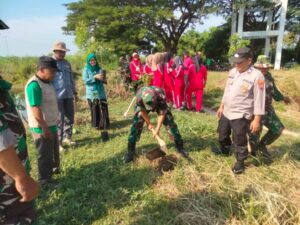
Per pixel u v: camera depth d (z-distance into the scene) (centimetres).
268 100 457
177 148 493
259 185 377
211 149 522
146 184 409
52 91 409
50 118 411
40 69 390
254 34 3033
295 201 345
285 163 462
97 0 3161
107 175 441
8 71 2142
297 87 1053
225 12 3231
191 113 884
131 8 2934
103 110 706
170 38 3462
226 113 441
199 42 3506
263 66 453
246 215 326
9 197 200
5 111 191
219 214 333
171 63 906
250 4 2912
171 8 3203
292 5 3462
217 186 385
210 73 1977
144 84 450
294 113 902
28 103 380
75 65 1948
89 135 671
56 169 447
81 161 504
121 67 1315
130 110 930
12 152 173
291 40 3609
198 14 3241
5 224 203
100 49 2078
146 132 636
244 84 412
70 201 372
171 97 948
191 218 326
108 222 334
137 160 487
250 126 429
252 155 484
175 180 409
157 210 353
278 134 472
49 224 326
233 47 2692
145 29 3019
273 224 314
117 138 629
